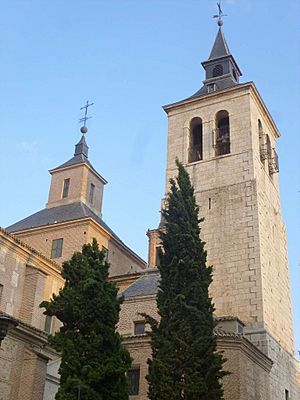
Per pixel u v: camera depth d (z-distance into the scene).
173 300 22.27
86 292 20.80
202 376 20.78
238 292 36.06
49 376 25.89
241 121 43.75
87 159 52.25
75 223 44.41
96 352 19.77
